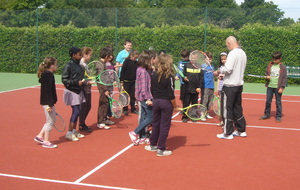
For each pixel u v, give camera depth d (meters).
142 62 6.33
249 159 5.86
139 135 6.81
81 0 42.56
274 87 8.70
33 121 8.54
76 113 6.83
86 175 5.09
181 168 5.40
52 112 6.32
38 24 19.34
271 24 15.95
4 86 14.88
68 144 6.64
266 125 8.34
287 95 13.18
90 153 6.11
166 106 5.81
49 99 6.16
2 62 20.27
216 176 5.09
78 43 18.72
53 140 6.90
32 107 10.28
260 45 16.06
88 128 7.57
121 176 5.05
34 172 5.21
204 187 4.69
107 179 4.94
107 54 7.74
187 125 8.27
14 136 7.19
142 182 4.84
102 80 7.64
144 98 6.34
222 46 16.47
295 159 5.88
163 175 5.10
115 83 7.77
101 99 7.75
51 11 19.12
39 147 6.45
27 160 5.74
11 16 19.84
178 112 9.78
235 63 6.73
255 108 10.57
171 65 5.82
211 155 6.05
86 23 18.58
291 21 15.78
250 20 16.17
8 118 8.83
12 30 19.80
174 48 17.20
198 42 16.83
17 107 10.26
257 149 6.41
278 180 4.97
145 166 5.47
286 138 7.18
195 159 5.83
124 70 9.16
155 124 6.07
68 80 6.59
